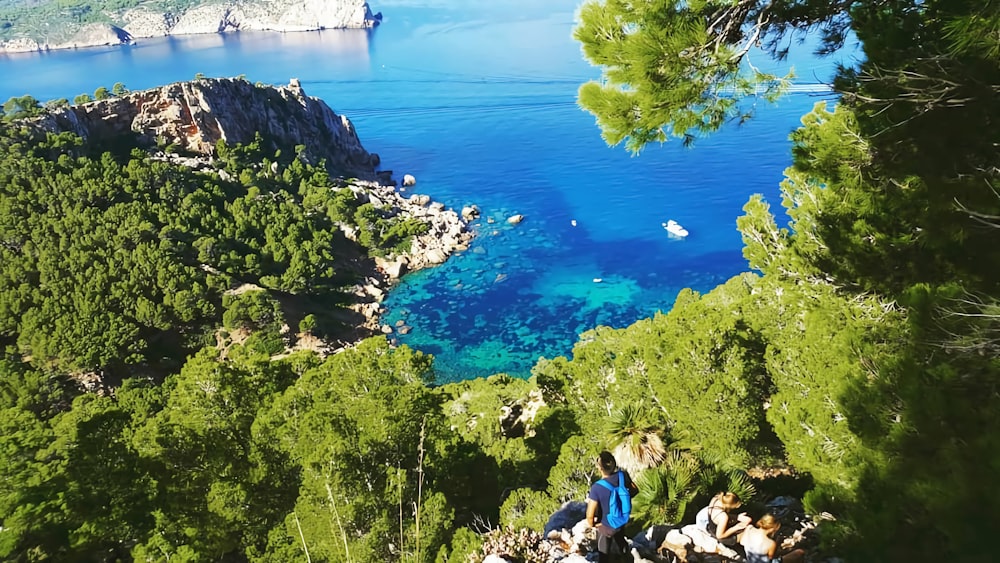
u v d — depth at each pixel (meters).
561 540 11.86
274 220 114.19
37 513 23.77
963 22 6.60
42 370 73.69
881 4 8.87
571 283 98.94
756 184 130.88
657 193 132.12
